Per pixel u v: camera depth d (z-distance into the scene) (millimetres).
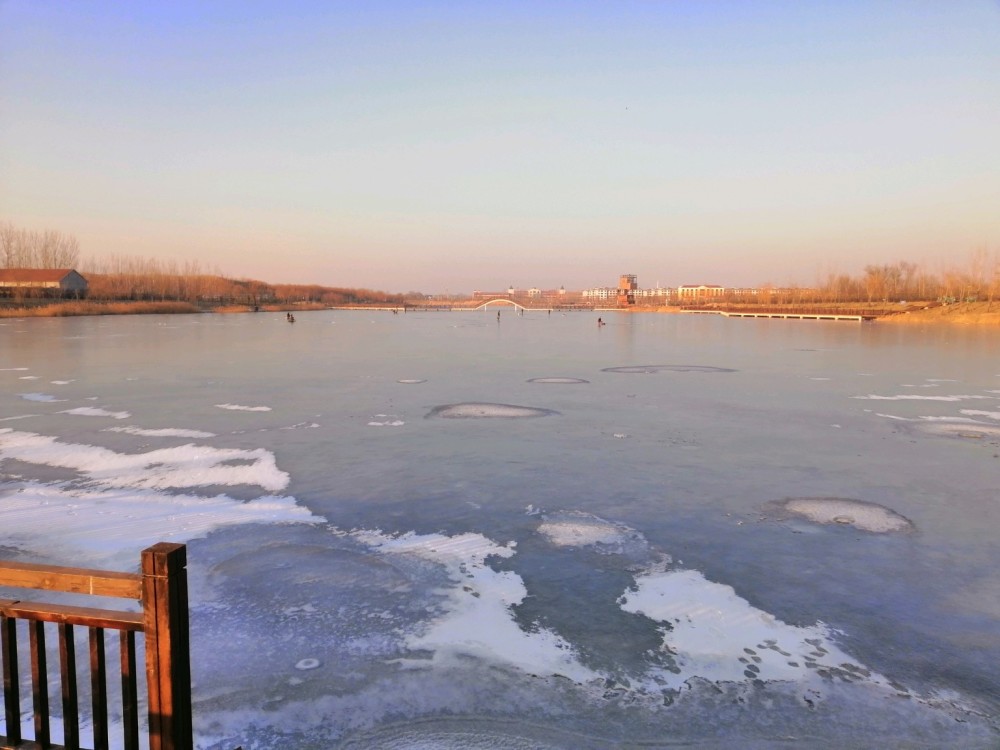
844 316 57188
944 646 4191
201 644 4176
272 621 4469
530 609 4660
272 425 11133
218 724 3383
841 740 3285
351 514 6660
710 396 14531
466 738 3281
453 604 4734
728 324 53562
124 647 2430
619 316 83000
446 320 65625
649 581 5129
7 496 7180
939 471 8367
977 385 16109
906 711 3520
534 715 3467
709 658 4035
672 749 3209
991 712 3520
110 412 12227
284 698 3613
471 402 13641
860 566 5426
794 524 6434
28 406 12820
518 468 8438
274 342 30438
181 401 13500
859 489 7594
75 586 2381
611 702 3588
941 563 5500
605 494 7355
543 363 21688
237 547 5773
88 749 3092
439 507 6891
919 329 41781
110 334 33562
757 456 9117
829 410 12758
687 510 6832
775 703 3584
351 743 3242
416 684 3746
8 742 2527
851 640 4262
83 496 7191
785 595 4895
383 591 4934
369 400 13828
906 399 14062
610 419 11828
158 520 6453
